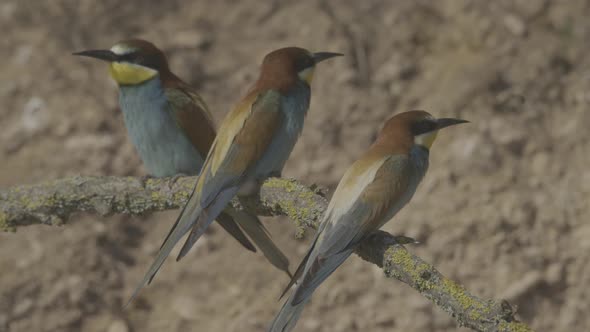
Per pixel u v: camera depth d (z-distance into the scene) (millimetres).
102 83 13609
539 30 13711
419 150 7879
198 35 14031
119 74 9320
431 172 12250
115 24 14266
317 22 13938
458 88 12953
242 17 14305
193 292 11781
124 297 11750
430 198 12031
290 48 8852
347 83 13172
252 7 14383
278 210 7617
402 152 7730
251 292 11711
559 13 13820
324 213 7172
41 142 12961
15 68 13789
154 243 12188
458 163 12289
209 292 11781
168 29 14188
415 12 14000
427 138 7961
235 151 8109
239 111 8320
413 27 13805
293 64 8727
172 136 9375
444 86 13055
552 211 11844
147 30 14188
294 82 8625
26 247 12023
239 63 13711
